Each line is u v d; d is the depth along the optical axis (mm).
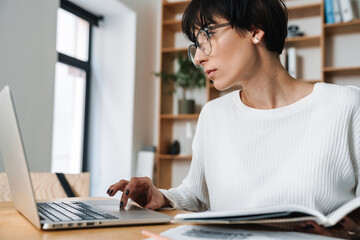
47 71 2781
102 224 658
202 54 855
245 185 925
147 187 918
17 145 613
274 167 904
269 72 896
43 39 2746
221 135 1016
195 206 1043
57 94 3459
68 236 584
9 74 2473
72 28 3609
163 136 3729
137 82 3748
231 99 1056
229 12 809
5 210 843
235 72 843
